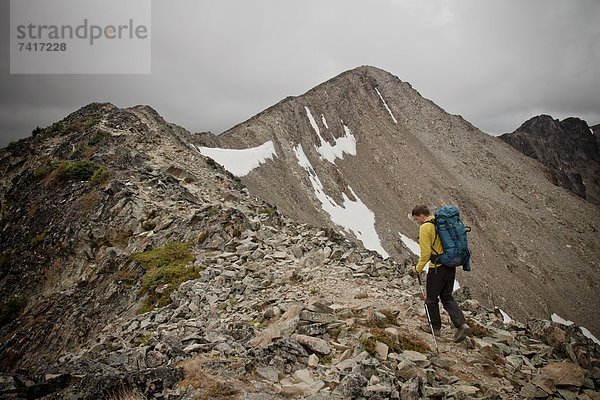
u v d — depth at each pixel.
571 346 10.90
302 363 8.96
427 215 10.73
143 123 48.53
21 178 42.56
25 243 31.09
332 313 11.07
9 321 26.75
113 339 14.12
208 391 7.70
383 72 194.38
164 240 22.72
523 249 135.62
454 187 149.00
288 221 24.05
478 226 137.62
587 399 8.59
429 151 165.38
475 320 12.08
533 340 11.22
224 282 15.34
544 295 121.62
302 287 14.00
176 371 8.41
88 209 29.52
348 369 8.41
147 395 8.00
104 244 26.95
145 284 18.45
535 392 8.58
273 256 17.28
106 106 52.72
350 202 122.19
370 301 12.48
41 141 47.50
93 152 39.00
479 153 179.12
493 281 113.88
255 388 7.88
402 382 8.12
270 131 119.69
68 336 19.77
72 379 9.31
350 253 16.88
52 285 27.16
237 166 89.06
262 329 11.05
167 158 37.62
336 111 158.00
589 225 162.88
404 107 182.12
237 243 19.30
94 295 21.34
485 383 8.84
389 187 141.12
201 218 22.67
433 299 10.41
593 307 125.81
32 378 9.44
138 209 27.53
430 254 10.19
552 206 164.12
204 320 12.87
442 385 8.45
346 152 146.38
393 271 15.93
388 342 9.53
